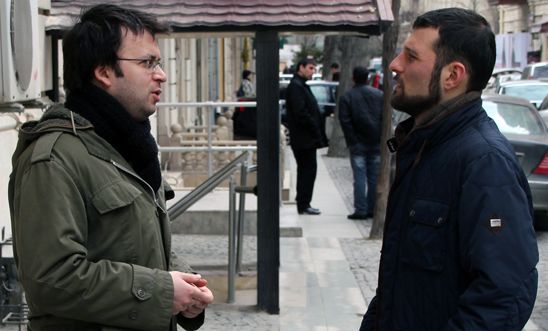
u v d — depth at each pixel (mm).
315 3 6152
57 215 2441
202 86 20703
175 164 12289
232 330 6035
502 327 2477
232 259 6672
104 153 2578
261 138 6285
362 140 10945
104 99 2627
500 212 2523
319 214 11430
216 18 6016
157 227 2662
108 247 2533
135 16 2705
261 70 6211
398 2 9484
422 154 2723
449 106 2729
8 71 4426
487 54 2717
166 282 2533
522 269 2500
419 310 2672
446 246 2625
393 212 2781
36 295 2453
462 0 40000
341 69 19406
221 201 9992
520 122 10672
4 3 4359
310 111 10898
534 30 44250
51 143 2510
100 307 2453
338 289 7402
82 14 2746
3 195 6141
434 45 2725
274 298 6480
